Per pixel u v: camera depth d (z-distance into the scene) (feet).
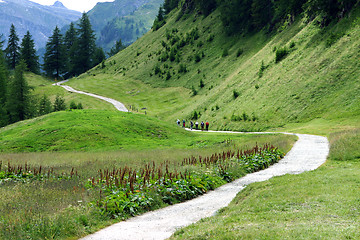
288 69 212.64
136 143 131.13
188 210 36.22
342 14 203.62
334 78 170.09
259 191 37.04
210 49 402.72
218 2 422.00
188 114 277.64
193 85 357.00
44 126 141.18
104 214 33.37
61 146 121.49
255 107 205.36
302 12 273.95
